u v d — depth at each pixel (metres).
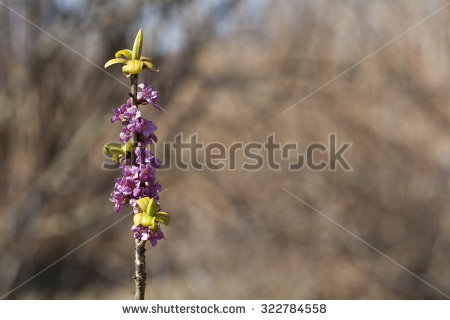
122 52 0.61
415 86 1.72
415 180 1.73
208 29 1.45
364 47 1.79
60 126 1.35
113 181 1.51
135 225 0.59
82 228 1.53
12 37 1.28
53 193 1.39
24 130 1.33
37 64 1.28
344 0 1.81
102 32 1.31
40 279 1.82
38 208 1.34
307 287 1.74
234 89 1.71
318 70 1.82
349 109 1.80
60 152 1.35
